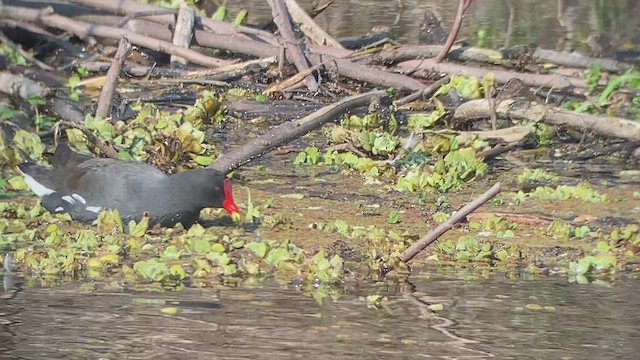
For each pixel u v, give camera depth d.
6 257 10.58
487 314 9.38
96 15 20.17
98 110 15.38
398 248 11.06
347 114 16.88
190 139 14.40
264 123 16.91
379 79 18.00
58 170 12.08
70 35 20.53
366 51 19.17
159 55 20.19
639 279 10.54
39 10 19.75
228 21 20.86
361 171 14.45
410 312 9.40
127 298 9.64
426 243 10.66
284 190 13.61
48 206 12.01
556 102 17.33
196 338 8.66
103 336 8.67
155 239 11.29
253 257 10.89
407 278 10.43
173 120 15.65
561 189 13.50
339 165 14.85
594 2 26.66
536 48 19.48
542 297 9.89
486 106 15.64
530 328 9.04
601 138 15.67
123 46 16.19
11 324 8.95
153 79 19.06
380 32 21.70
